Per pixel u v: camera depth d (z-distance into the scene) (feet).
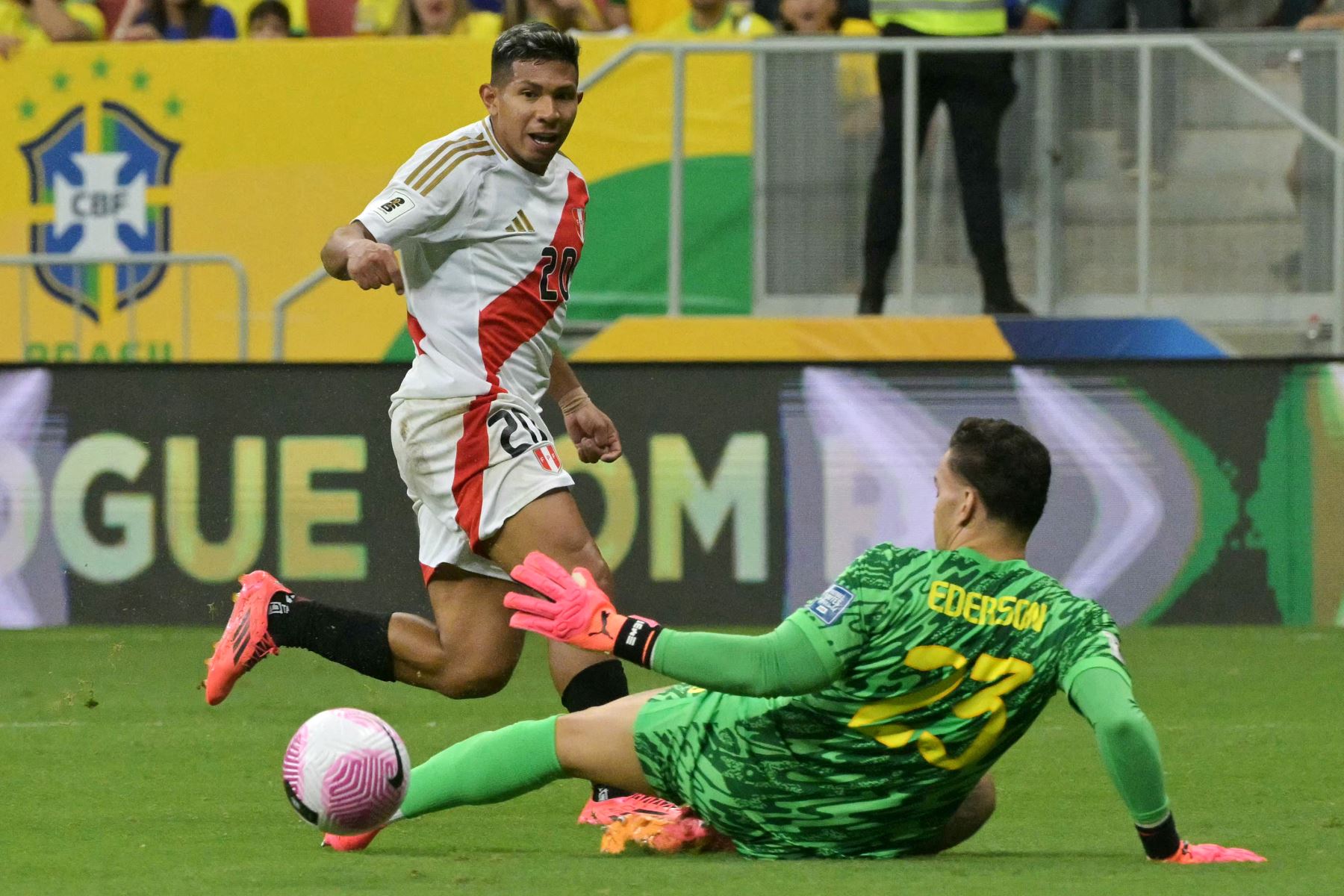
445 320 56.80
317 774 47.06
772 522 114.32
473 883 43.55
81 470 118.11
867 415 113.70
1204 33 116.26
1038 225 117.39
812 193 118.93
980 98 116.16
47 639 112.68
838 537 113.91
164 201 129.39
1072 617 44.52
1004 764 67.72
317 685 93.91
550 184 57.93
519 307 57.16
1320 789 61.67
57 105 130.41
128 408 117.50
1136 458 112.78
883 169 117.50
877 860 46.47
